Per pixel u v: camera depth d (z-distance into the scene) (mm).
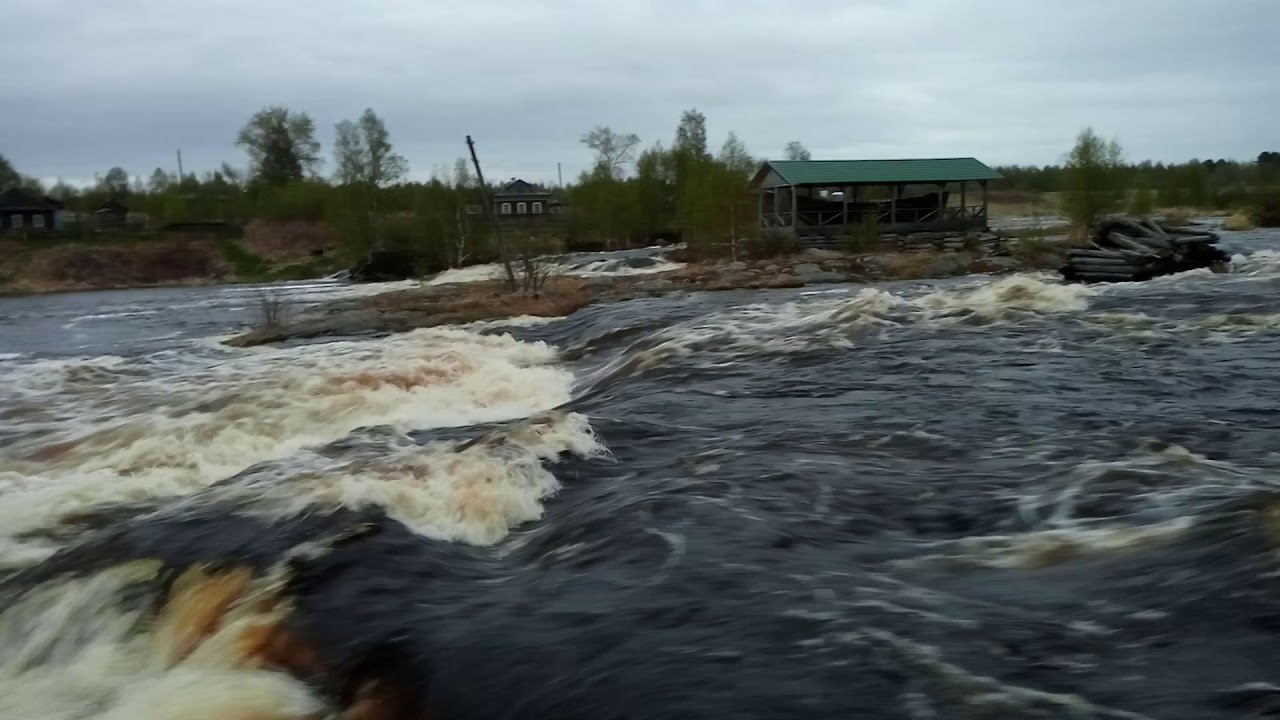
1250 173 107250
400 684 5164
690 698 4645
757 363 14305
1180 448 8461
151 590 6723
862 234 45031
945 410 10570
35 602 6918
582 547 6820
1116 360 12922
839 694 4586
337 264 71188
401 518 7375
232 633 5879
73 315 40906
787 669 4836
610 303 29359
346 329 26922
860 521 7078
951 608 5438
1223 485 7105
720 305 24578
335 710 5152
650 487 8047
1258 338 13844
